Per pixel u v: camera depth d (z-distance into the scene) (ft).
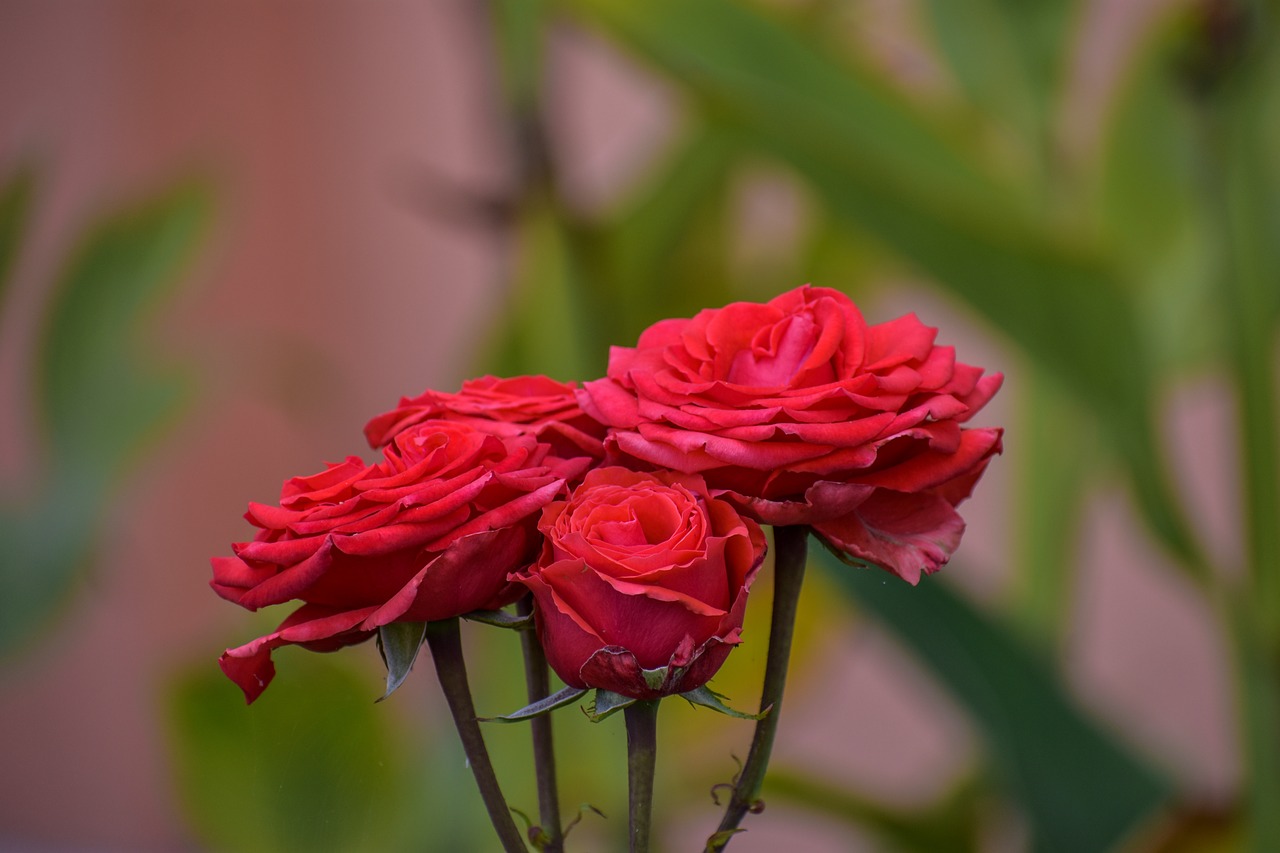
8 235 5.76
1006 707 4.03
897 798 8.01
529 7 4.35
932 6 5.04
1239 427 4.02
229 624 4.13
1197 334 4.87
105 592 7.28
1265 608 3.90
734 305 2.70
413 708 4.89
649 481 2.64
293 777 2.94
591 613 2.59
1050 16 4.85
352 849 2.93
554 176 4.44
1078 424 4.93
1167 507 4.01
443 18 9.06
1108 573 7.98
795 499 2.66
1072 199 5.05
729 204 5.61
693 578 2.59
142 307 5.76
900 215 3.94
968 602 4.06
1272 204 4.01
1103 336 3.93
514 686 4.21
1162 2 6.38
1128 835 3.97
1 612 5.37
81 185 9.03
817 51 4.35
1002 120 4.91
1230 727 4.32
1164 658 7.89
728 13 4.30
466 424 2.69
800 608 5.23
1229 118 4.03
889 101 4.41
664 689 2.59
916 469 2.66
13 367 8.82
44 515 5.49
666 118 8.10
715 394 2.65
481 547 2.60
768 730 2.69
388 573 2.62
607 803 4.13
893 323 2.72
